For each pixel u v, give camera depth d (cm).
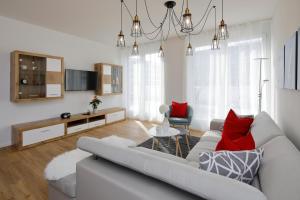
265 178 103
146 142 363
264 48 359
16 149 322
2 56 330
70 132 399
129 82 582
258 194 71
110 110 519
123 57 588
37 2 277
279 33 262
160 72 512
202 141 238
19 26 349
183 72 468
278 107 279
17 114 354
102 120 480
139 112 564
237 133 221
